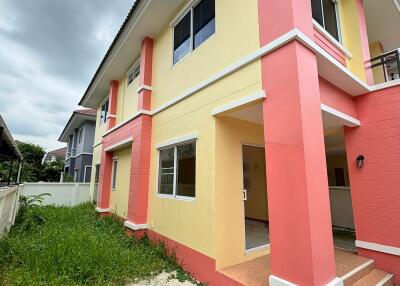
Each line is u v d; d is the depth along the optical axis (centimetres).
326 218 295
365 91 465
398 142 426
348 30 527
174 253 499
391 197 423
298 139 294
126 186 816
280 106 322
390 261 410
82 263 419
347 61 500
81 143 1741
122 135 832
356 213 463
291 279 280
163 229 558
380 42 788
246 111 415
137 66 859
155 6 606
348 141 489
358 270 378
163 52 673
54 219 820
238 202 447
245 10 405
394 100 438
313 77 328
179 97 550
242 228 443
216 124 439
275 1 351
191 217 465
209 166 436
